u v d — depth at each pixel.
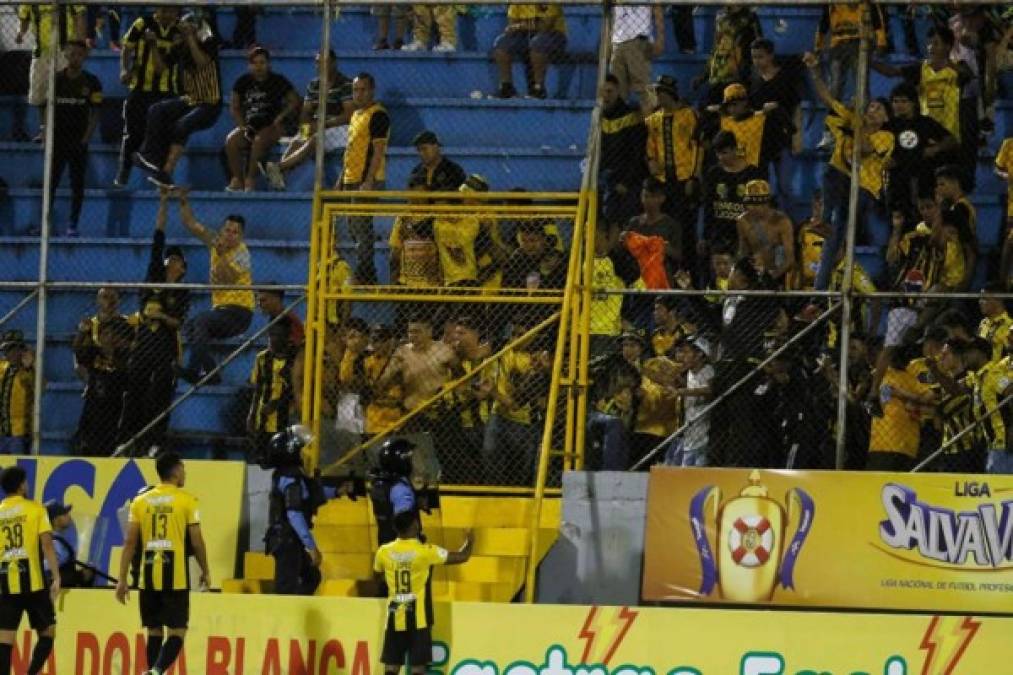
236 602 49.38
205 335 55.94
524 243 53.28
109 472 53.09
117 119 66.56
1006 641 46.84
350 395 53.34
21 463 53.44
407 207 52.81
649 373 52.41
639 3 51.38
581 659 48.06
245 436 56.59
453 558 47.81
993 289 51.97
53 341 59.28
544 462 50.12
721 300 53.19
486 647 48.38
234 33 67.56
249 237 61.03
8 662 48.03
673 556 50.16
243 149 62.12
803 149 61.00
